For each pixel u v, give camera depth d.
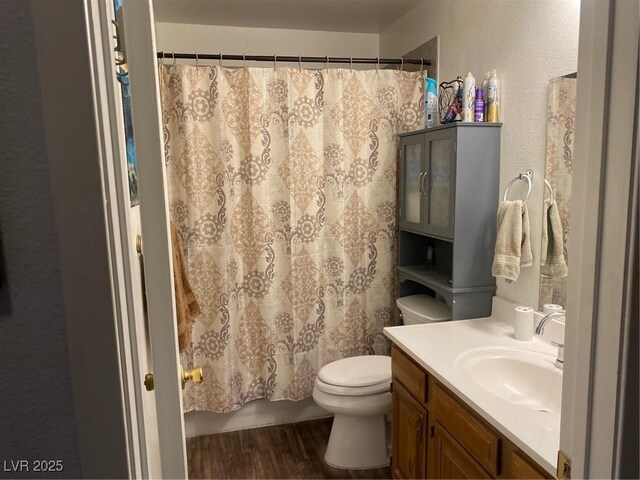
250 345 2.73
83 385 0.56
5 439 0.57
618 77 0.70
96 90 0.53
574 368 0.83
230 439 2.73
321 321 2.74
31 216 0.53
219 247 2.54
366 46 3.34
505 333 2.00
